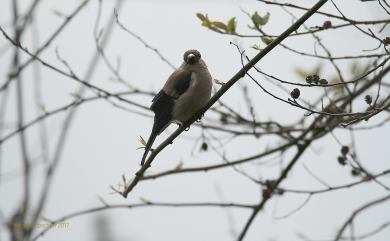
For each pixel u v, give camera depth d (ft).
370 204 34.14
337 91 36.70
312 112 26.35
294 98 26.32
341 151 34.60
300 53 30.07
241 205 36.81
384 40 27.45
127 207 36.32
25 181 36.91
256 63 29.04
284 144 36.94
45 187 37.04
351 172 35.60
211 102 31.30
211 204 36.76
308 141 36.14
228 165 36.65
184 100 37.29
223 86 30.63
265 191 36.27
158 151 33.14
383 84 34.50
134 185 33.88
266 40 30.42
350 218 34.12
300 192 34.73
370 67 34.04
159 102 37.83
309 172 33.99
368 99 28.50
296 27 27.66
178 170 36.73
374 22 28.37
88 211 36.40
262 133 37.60
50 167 37.52
